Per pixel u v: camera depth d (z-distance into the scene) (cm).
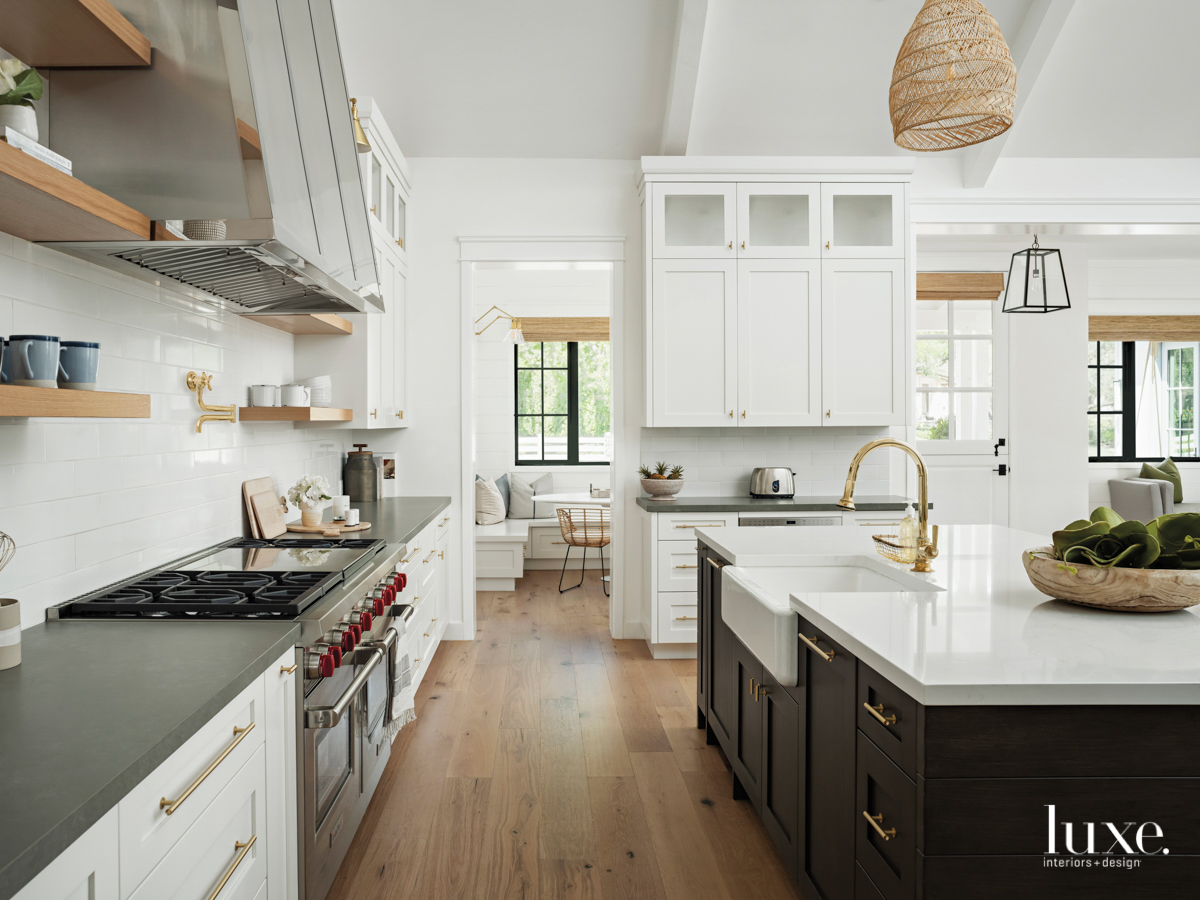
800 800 194
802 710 193
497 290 720
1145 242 643
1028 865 127
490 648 440
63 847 83
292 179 188
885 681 143
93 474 189
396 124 421
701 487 465
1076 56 390
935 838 126
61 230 154
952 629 159
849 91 404
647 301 424
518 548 591
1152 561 168
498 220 449
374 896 204
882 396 431
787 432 468
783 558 255
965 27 208
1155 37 381
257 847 148
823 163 421
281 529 302
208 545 256
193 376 242
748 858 224
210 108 168
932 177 452
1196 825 128
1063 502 539
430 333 449
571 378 746
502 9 357
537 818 246
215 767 127
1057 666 134
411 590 317
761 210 435
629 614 462
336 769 199
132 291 207
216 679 132
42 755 100
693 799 260
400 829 239
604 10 360
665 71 394
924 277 535
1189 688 126
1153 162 455
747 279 426
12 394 122
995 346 538
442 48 376
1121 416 777
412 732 317
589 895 205
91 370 152
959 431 539
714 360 427
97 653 146
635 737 313
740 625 230
